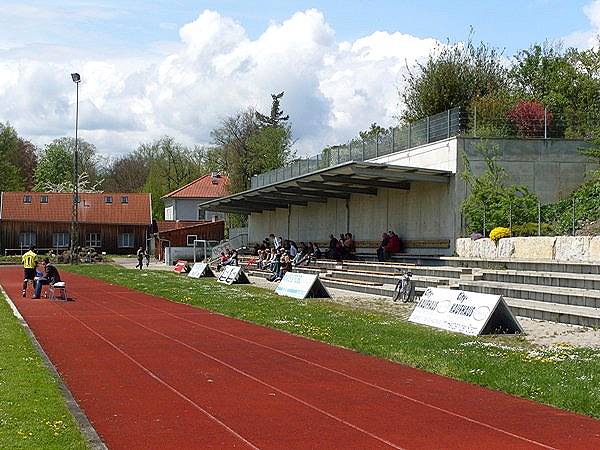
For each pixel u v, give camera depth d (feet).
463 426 31.99
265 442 29.48
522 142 106.73
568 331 59.06
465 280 87.51
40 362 45.42
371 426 31.99
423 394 38.47
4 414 30.91
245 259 177.27
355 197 143.43
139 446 28.86
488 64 174.50
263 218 204.64
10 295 108.88
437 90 170.91
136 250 285.64
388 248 120.47
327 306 84.53
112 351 53.42
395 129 129.18
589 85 156.25
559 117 114.11
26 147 421.18
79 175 388.57
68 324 71.05
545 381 39.34
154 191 357.82
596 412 33.78
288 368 46.24
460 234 106.83
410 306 84.02
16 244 274.36
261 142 279.08
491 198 102.37
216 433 30.81
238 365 47.37
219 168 347.36
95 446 27.86
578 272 74.23
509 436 30.42
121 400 37.04
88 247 267.80
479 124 111.14
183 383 41.45
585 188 100.42
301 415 33.96
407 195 121.80
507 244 91.15
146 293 112.16
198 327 68.18
